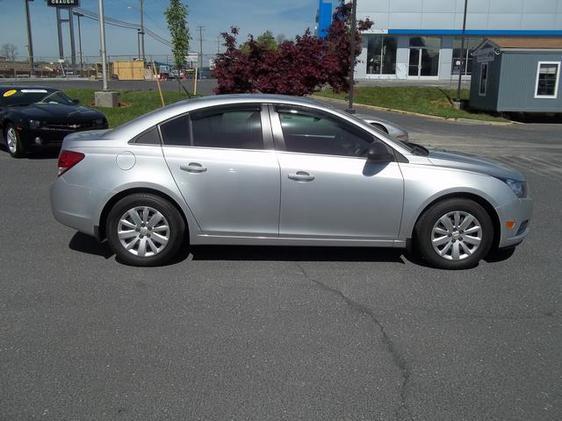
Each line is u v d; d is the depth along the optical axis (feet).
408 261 18.43
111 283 16.07
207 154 16.90
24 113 37.93
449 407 10.28
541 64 82.53
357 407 10.24
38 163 36.88
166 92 79.20
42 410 10.00
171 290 15.64
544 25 119.75
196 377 11.16
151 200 17.02
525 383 11.10
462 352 12.34
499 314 14.38
